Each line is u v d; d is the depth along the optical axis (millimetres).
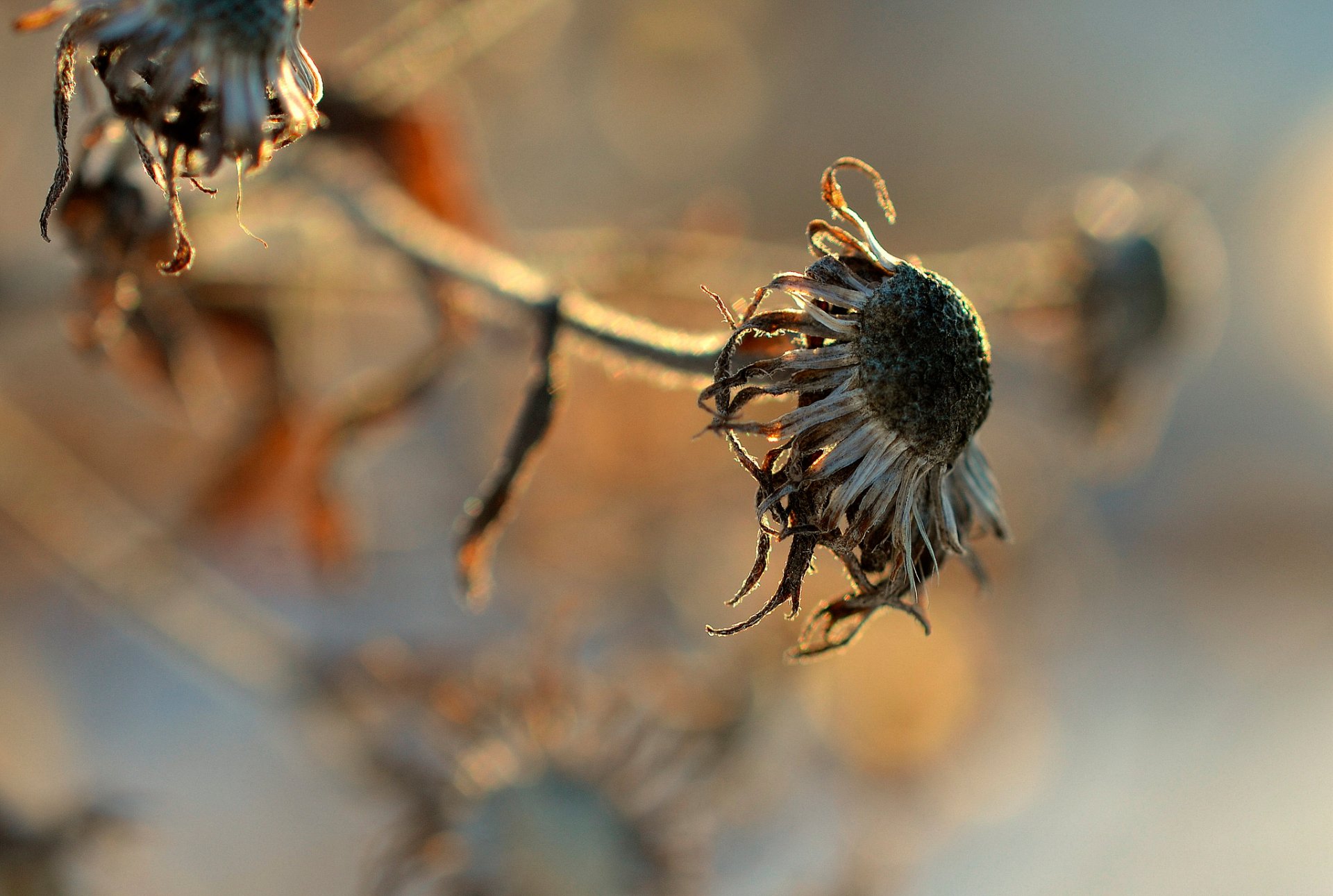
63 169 205
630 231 279
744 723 269
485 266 239
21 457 284
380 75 256
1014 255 307
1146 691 581
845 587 323
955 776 383
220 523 297
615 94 707
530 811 257
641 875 259
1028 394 328
